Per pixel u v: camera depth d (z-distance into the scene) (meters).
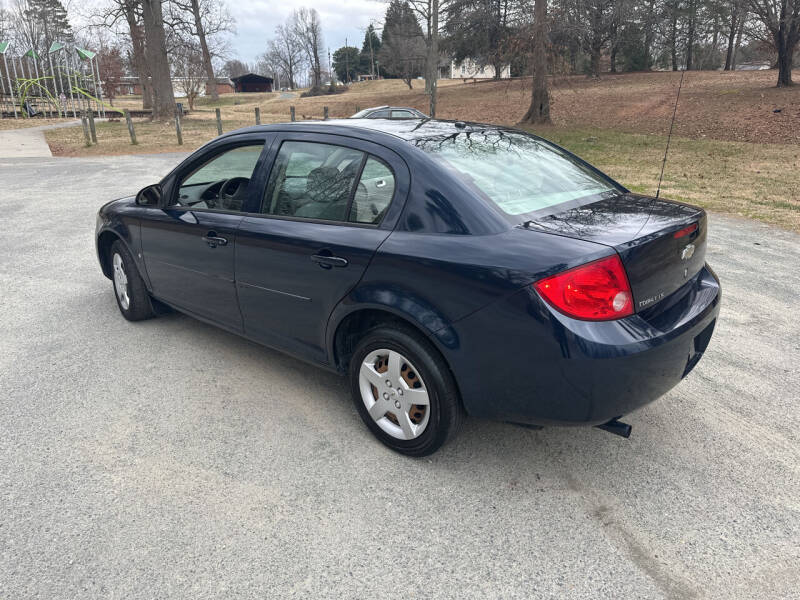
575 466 2.84
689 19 29.17
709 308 2.77
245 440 3.05
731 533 2.40
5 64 37.38
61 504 2.55
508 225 2.52
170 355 4.06
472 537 2.38
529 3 24.36
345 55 124.56
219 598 2.08
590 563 2.24
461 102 37.78
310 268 2.99
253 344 4.27
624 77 41.12
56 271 6.02
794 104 23.09
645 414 3.32
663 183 12.15
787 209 9.33
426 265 2.53
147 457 2.90
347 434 3.11
